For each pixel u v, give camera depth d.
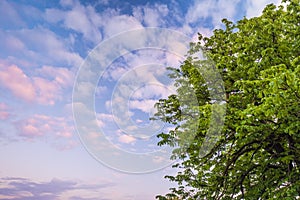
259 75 10.05
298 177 9.61
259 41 10.31
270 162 10.16
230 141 10.93
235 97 10.39
